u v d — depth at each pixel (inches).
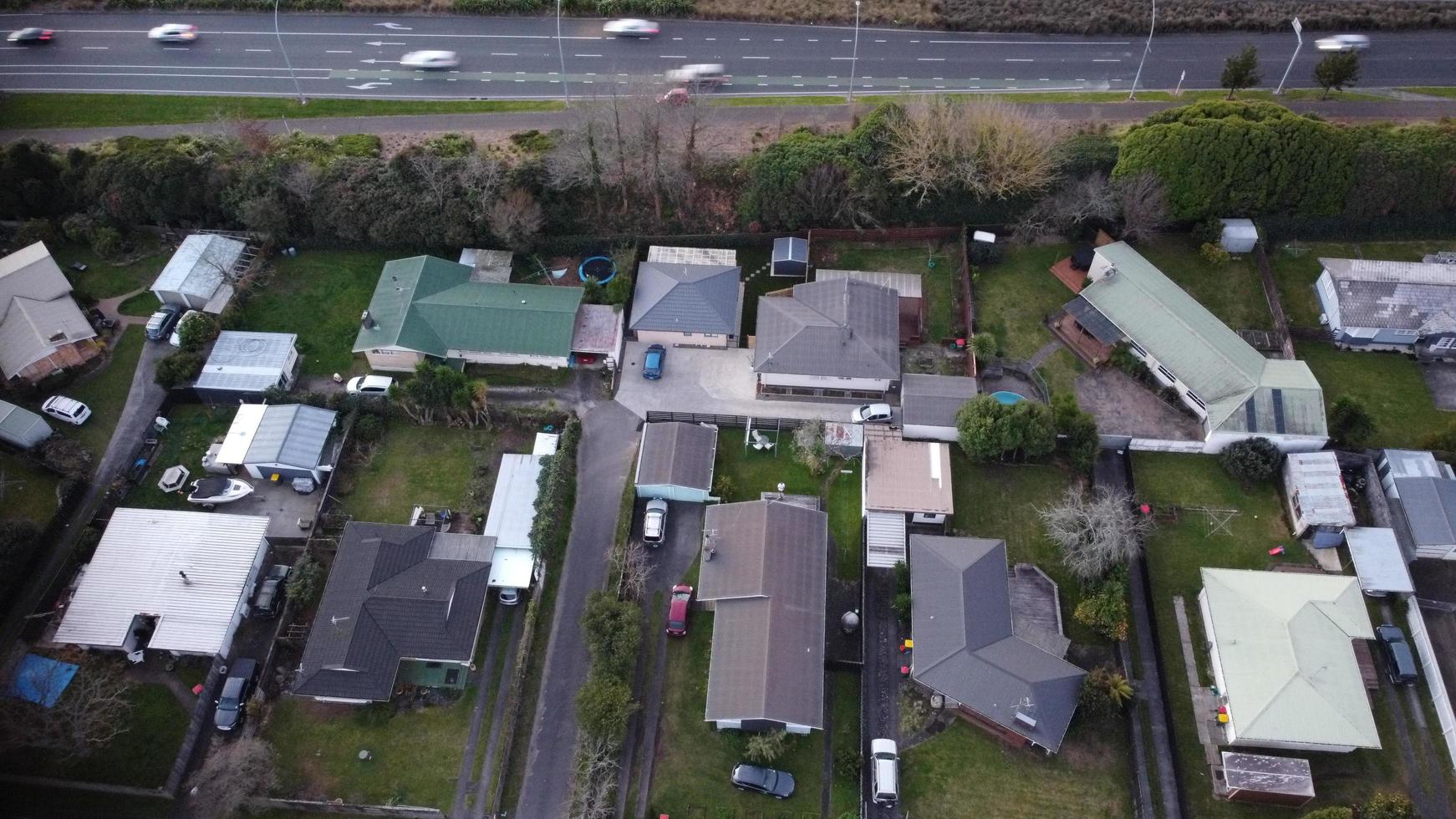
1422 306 3292.3
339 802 2458.2
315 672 2549.2
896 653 2728.8
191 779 2507.4
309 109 3988.7
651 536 2898.6
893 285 3467.0
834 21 4379.9
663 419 3225.9
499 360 3371.1
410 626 2645.2
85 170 3668.8
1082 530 2768.2
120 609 2699.3
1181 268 3592.5
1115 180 3572.8
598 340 3348.9
